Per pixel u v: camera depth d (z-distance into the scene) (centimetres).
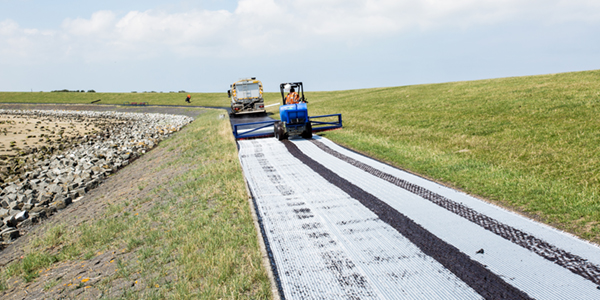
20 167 2108
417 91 3447
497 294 398
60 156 2295
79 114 5844
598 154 871
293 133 1515
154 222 790
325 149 1273
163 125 3462
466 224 578
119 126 3950
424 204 678
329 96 4875
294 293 424
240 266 498
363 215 643
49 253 776
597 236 509
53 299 532
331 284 437
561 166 832
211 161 1259
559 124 1251
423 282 429
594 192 656
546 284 409
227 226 641
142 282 514
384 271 458
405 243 529
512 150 1032
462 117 1686
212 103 5622
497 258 471
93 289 532
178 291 455
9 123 3978
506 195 701
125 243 695
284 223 630
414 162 1026
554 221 575
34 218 1171
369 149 1242
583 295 385
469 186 781
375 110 2428
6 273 703
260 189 841
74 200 1373
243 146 1418
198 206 813
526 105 1733
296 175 948
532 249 487
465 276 436
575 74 2848
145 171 1539
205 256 539
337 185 834
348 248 524
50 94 8981
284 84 1623
